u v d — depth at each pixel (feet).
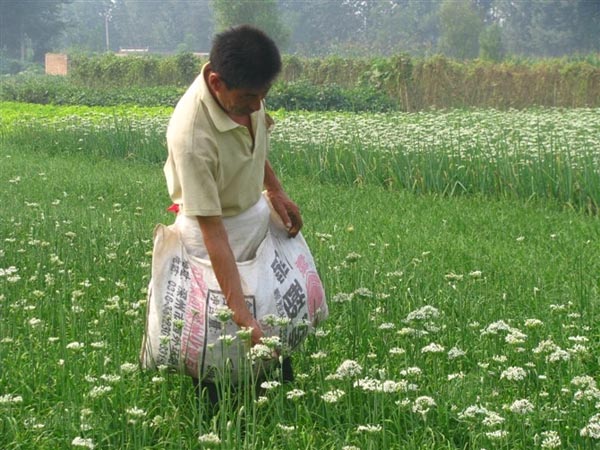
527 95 100.63
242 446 14.66
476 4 307.58
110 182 48.16
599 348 20.29
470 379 17.72
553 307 20.61
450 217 37.73
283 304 16.56
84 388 17.52
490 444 14.71
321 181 50.42
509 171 44.19
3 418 16.10
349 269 25.14
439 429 15.96
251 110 15.96
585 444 14.67
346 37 352.90
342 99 102.27
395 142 51.19
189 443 15.62
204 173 15.89
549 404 16.67
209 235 16.01
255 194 16.83
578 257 28.78
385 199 43.11
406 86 102.47
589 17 238.27
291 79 124.57
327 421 15.94
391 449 15.15
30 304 22.68
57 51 334.03
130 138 62.44
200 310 16.16
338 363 18.98
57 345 19.52
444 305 23.07
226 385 16.67
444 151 47.11
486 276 26.30
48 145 67.26
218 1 226.17
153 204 40.78
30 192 43.91
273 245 17.01
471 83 101.50
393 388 14.98
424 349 16.63
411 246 31.09
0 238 30.55
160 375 16.61
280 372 16.83
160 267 16.39
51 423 16.20
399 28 335.06
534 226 35.63
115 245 27.99
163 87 127.13
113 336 18.99
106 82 146.00
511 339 16.46
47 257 27.04
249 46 15.35
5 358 18.81
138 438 15.28
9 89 129.49
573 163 43.50
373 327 20.54
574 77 99.55
